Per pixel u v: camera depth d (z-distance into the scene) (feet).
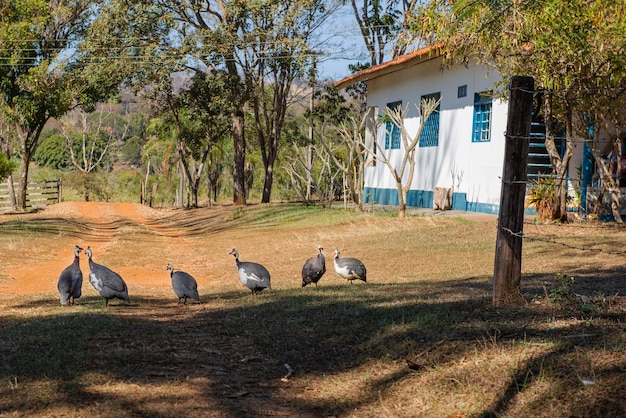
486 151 82.07
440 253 56.18
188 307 36.32
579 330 23.43
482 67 82.28
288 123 169.37
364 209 96.17
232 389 21.47
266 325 29.01
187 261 68.39
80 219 121.39
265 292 41.24
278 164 178.60
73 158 244.22
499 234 28.12
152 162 245.65
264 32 129.39
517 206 27.86
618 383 18.47
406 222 77.46
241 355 24.85
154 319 31.73
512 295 28.14
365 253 61.87
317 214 98.12
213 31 130.52
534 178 75.25
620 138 63.10
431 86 95.35
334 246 69.21
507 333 24.04
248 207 125.18
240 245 79.82
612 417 17.10
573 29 50.34
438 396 20.07
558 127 65.82
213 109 141.28
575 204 66.80
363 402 20.42
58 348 24.99
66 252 72.38
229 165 208.54
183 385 21.56
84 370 22.47
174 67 130.93
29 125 139.33
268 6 129.49
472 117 85.10
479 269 46.85
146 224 122.83
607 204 65.82
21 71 133.49
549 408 18.10
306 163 115.55
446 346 23.36
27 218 117.80
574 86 55.93
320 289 40.29
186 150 174.09
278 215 104.83
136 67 133.80
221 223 109.60
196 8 132.16
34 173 282.97
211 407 19.77
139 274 59.21
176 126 167.73
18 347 25.13
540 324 24.66
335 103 147.13
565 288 28.07
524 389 19.38
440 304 30.04
